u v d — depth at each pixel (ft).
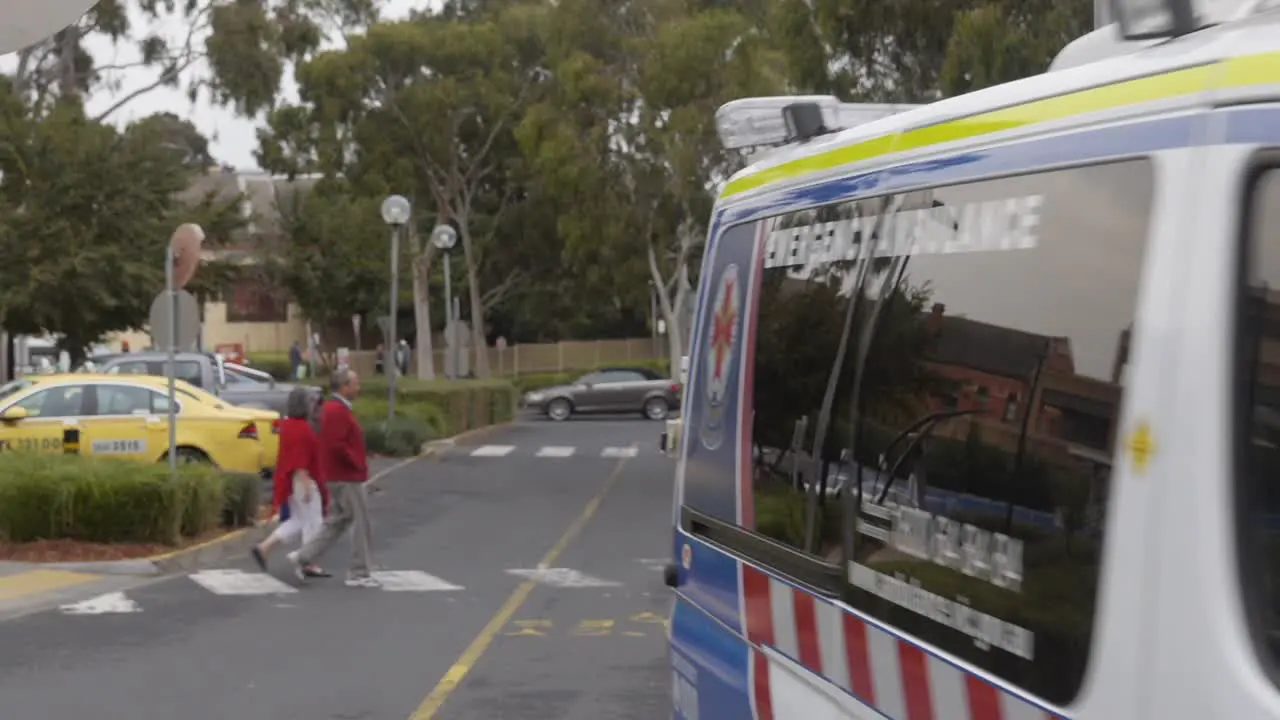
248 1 122.52
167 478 53.06
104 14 121.49
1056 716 9.07
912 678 11.12
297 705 30.48
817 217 13.93
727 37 120.88
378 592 45.47
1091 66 9.94
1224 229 8.06
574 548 55.47
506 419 140.77
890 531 11.70
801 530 13.56
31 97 124.57
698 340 17.28
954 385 10.93
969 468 10.53
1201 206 8.27
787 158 15.03
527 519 64.80
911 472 11.43
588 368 215.92
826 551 12.95
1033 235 10.09
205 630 39.09
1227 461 7.86
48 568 48.70
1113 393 8.85
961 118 11.39
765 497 14.57
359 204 155.94
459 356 141.49
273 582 47.50
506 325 238.68
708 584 16.12
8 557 50.24
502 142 165.37
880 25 62.18
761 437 14.82
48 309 101.04
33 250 98.32
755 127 16.05
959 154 11.30
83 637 38.17
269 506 66.80
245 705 30.48
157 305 55.52
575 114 128.98
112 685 32.40
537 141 132.16
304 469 47.52
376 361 206.90
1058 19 53.11
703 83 121.80
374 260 154.40
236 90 123.24
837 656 12.57
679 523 17.44
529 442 113.91
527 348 225.15
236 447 70.38
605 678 32.91
